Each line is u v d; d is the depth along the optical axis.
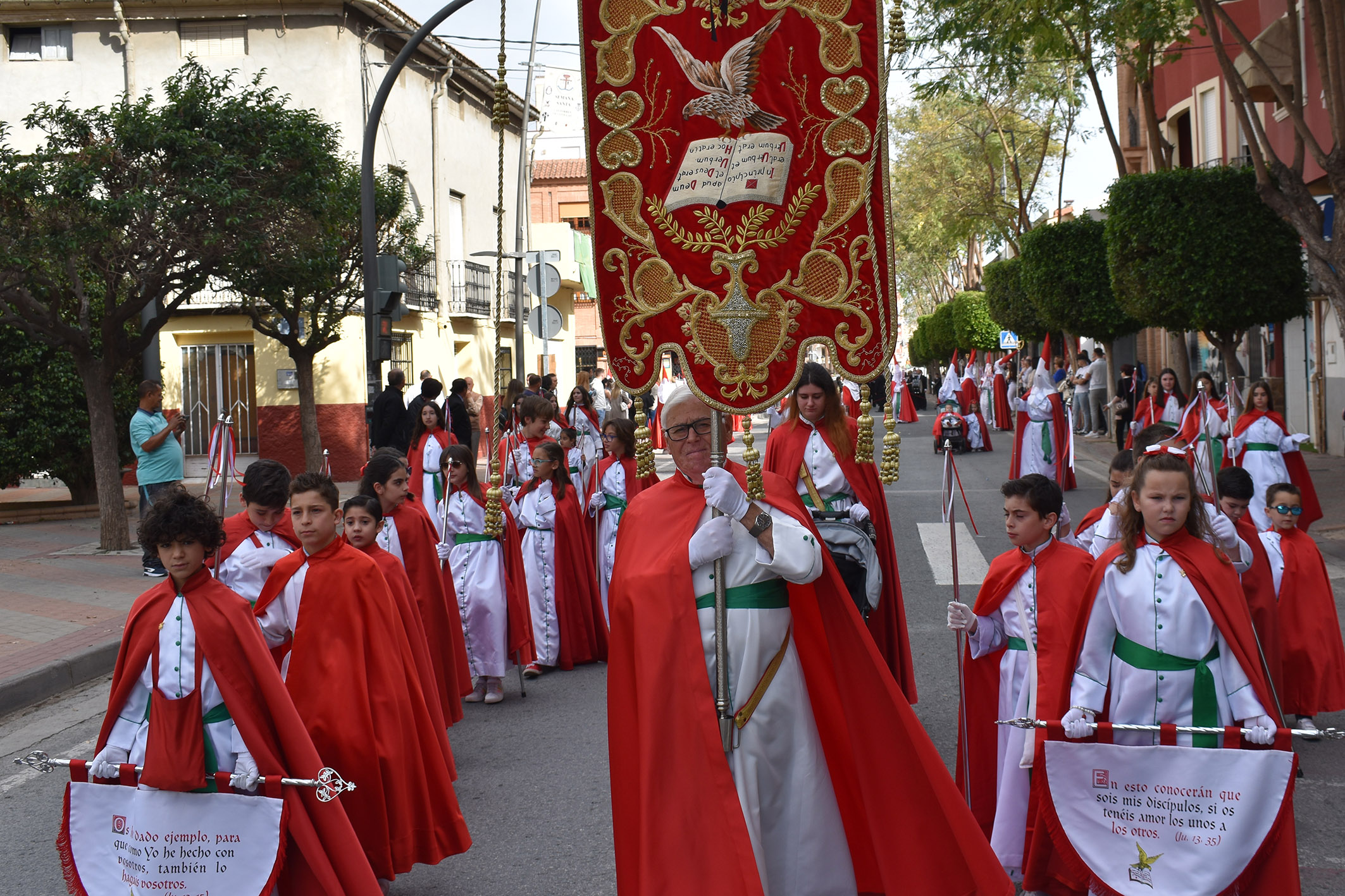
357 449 24.23
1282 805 3.78
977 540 13.16
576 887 4.84
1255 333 24.33
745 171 3.98
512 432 10.44
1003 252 51.94
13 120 24.41
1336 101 12.24
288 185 14.23
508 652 8.02
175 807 3.89
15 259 13.30
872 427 4.40
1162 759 3.90
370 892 3.96
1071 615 4.56
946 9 16.00
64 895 4.88
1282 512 6.50
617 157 4.06
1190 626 3.97
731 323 3.95
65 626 9.73
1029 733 4.40
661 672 3.61
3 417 17.14
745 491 3.78
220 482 4.42
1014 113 32.25
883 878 3.77
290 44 24.19
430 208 28.33
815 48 3.95
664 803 3.55
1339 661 6.38
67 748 7.04
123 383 17.58
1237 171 15.67
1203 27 19.03
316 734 4.62
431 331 28.08
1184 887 3.86
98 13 24.11
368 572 4.81
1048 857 4.23
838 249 3.93
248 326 24.34
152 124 13.64
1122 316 23.97
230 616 3.93
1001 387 32.31
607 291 4.07
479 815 5.71
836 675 3.85
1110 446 24.91
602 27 4.07
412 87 27.34
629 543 3.84
